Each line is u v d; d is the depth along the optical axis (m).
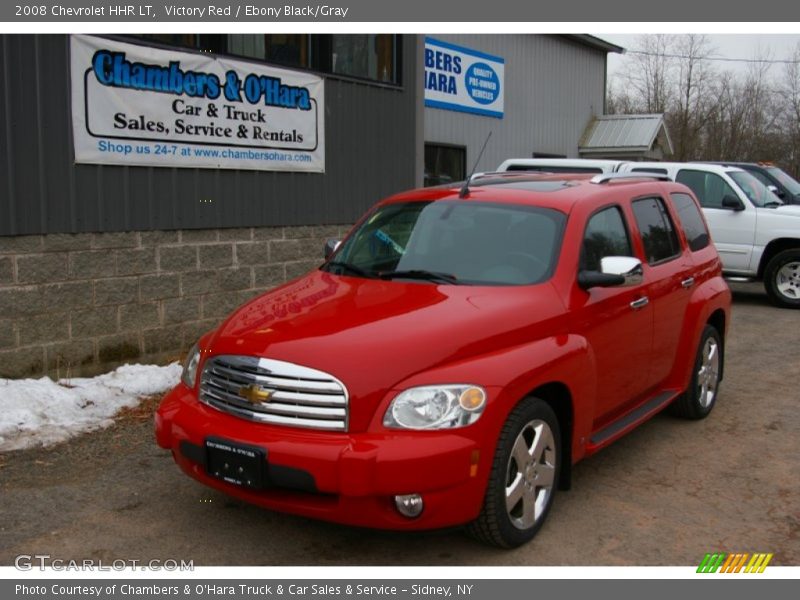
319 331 4.06
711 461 5.59
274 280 9.04
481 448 3.80
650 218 5.97
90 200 7.11
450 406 3.77
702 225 7.02
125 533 4.37
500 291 4.54
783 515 4.69
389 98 10.42
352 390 3.76
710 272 6.68
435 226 5.23
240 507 4.71
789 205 13.34
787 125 46.00
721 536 4.40
